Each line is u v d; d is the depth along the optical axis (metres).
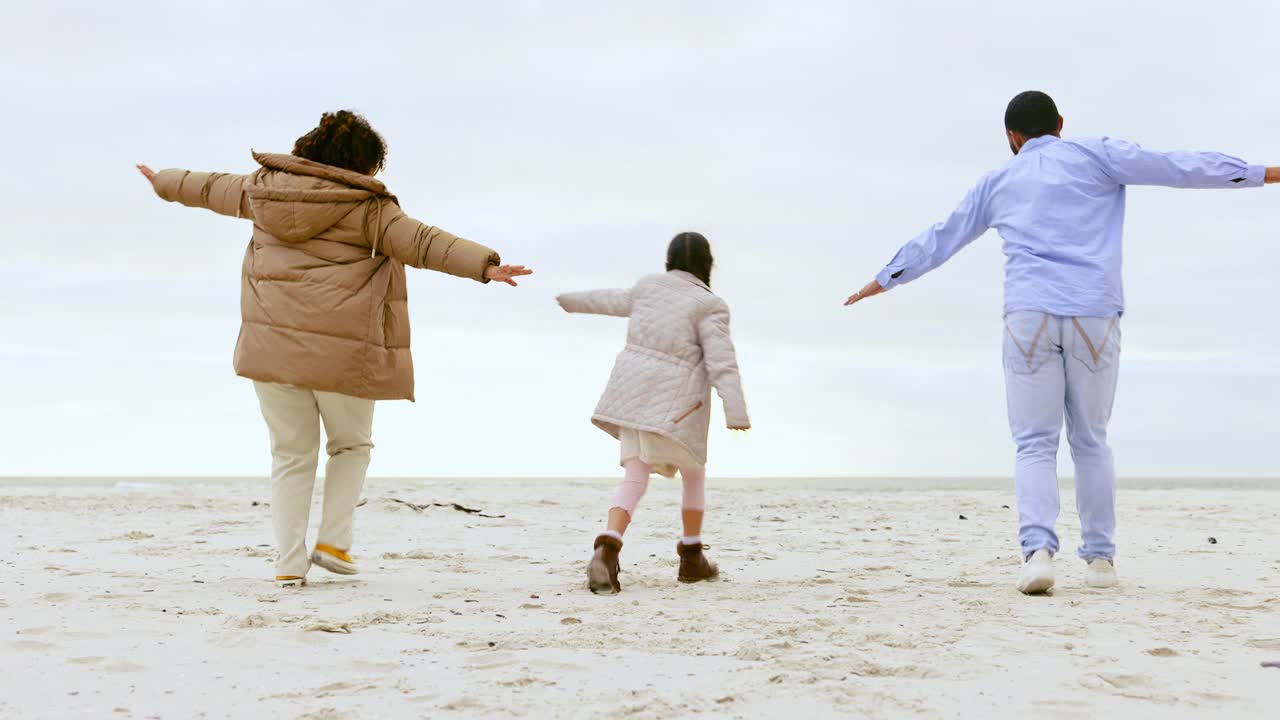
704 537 7.28
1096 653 2.86
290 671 2.61
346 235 4.00
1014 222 4.34
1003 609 3.66
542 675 2.58
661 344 4.40
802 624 3.29
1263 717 2.22
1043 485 4.18
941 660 2.76
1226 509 10.78
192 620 3.31
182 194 4.23
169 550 5.79
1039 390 4.25
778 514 9.99
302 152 4.19
